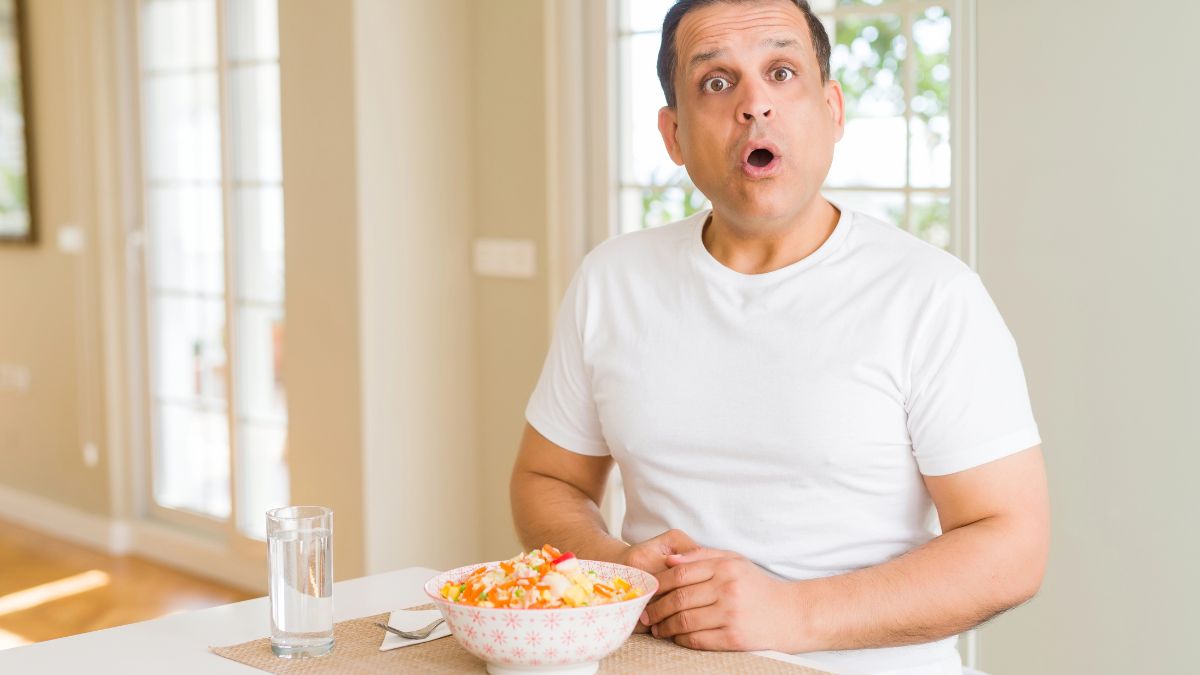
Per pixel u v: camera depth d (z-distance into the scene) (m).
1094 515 2.56
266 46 3.96
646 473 1.56
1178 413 2.44
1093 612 2.57
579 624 1.15
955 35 2.66
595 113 3.36
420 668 1.23
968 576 1.37
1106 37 2.46
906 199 2.77
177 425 4.54
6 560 4.60
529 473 1.72
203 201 4.31
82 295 4.71
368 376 3.52
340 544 3.62
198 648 1.32
